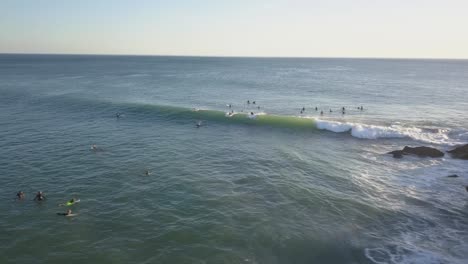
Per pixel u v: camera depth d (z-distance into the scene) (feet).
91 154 100.17
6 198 70.74
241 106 190.19
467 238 58.34
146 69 532.73
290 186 78.64
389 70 577.02
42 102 185.88
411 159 100.78
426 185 81.35
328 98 222.28
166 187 77.36
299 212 66.33
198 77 376.07
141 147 108.27
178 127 137.49
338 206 69.36
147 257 51.60
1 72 419.95
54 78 341.41
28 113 159.33
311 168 91.61
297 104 198.70
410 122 150.51
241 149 108.06
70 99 193.47
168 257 51.62
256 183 80.12
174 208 67.31
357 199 72.95
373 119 157.38
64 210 66.18
